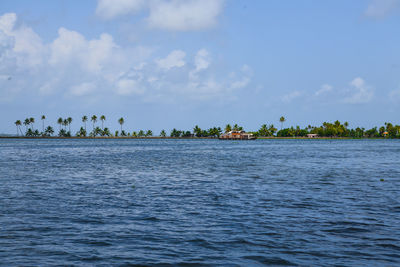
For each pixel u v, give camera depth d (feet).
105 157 223.92
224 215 55.21
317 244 40.47
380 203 65.05
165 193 77.97
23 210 58.80
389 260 35.50
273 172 125.49
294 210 58.85
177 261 35.24
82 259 35.73
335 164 162.20
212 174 119.44
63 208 60.70
